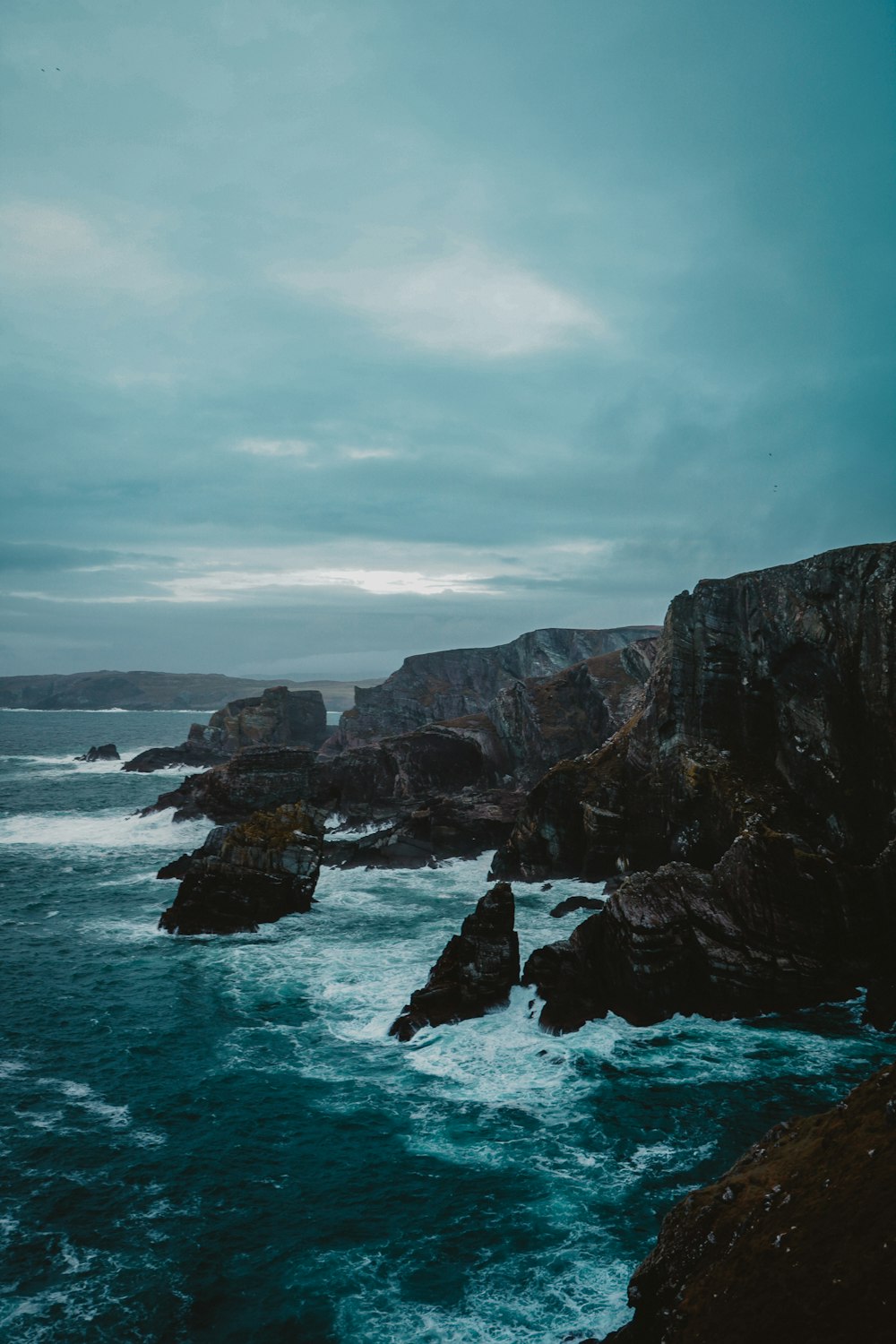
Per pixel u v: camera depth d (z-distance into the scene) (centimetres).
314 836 5719
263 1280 2152
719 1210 1585
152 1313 2039
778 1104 3009
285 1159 2711
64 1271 2181
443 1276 2159
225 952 4778
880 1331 1202
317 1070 3334
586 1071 3266
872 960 3997
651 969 3722
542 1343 1916
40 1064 3372
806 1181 1541
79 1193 2516
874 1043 3494
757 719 5347
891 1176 1415
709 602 5659
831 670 4741
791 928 3931
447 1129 2881
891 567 4494
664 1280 1540
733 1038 3556
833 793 4644
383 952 4784
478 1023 3684
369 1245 2291
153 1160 2692
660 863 5644
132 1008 3956
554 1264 2195
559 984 3841
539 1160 2683
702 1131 2838
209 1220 2395
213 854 5631
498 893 3972
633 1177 2580
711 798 5116
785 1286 1348
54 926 5284
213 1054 3475
